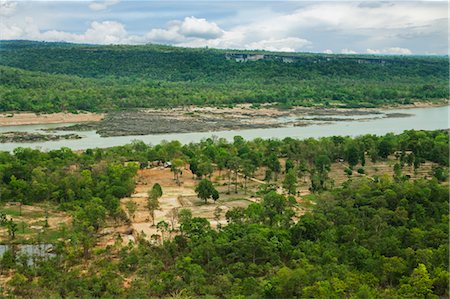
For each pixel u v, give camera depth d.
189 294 89.38
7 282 96.38
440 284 87.75
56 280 96.62
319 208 132.25
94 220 129.50
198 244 107.69
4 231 128.38
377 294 84.62
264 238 104.69
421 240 106.19
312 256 101.19
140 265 103.38
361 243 107.25
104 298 89.31
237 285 90.81
